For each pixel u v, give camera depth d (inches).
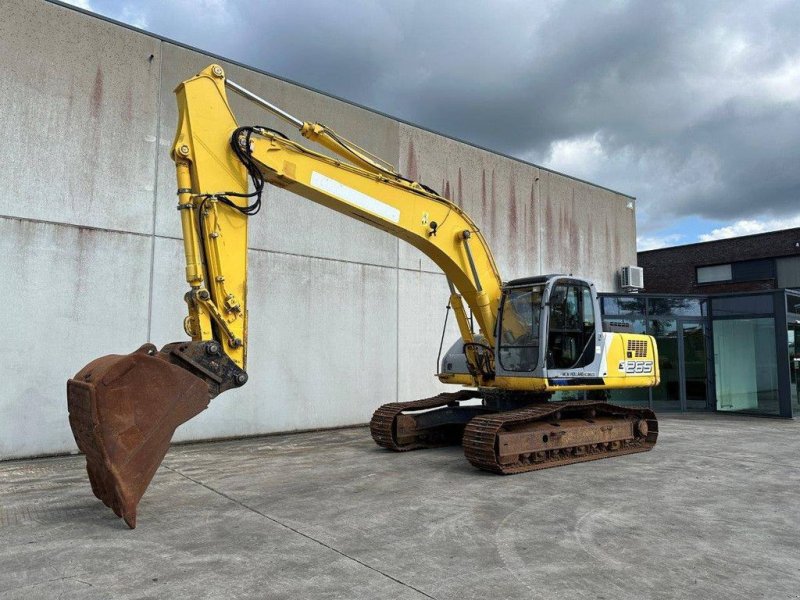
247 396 409.7
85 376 200.2
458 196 552.7
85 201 354.9
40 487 262.5
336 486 261.7
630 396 608.1
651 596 146.0
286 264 435.8
